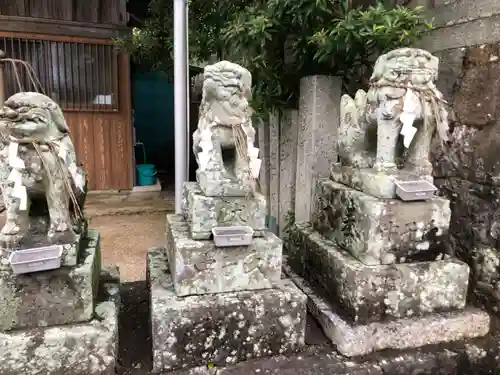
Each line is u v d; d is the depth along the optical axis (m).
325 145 2.09
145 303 1.62
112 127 4.41
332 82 2.06
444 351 1.33
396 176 1.38
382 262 1.37
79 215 1.26
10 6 3.82
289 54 2.25
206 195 1.26
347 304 1.38
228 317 1.22
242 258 1.27
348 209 1.48
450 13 1.72
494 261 1.55
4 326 1.10
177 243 1.23
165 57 3.97
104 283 1.44
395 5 2.04
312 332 1.42
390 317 1.37
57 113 1.18
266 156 2.61
